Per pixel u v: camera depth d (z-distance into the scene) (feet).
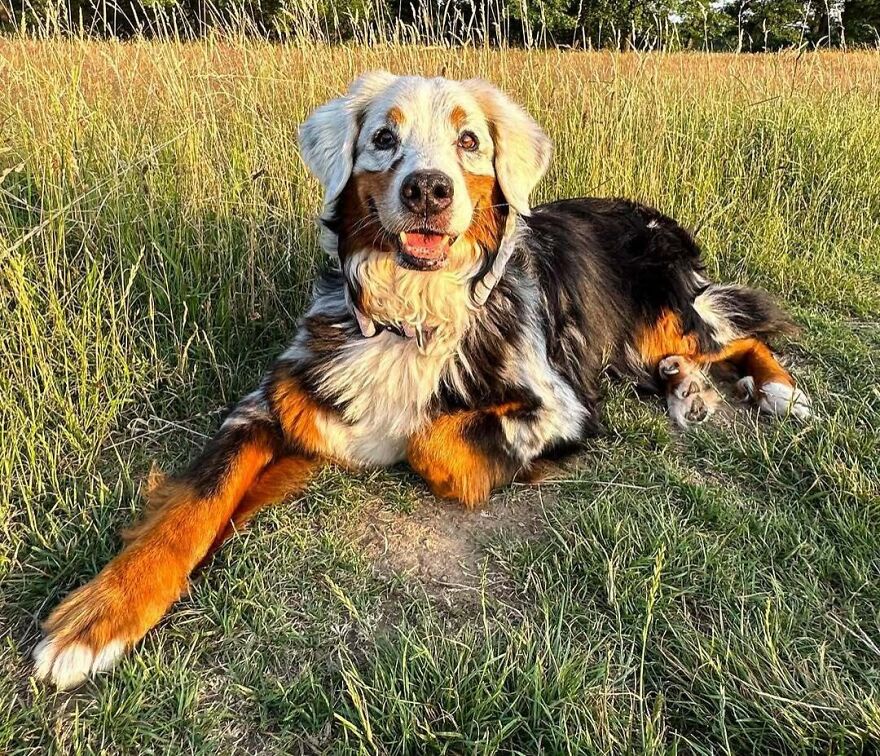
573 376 2.66
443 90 2.21
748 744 1.42
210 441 2.21
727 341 3.12
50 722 1.46
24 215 3.06
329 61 4.12
